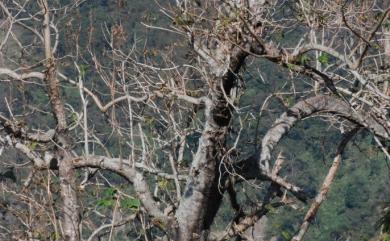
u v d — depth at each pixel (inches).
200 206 569.3
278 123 577.3
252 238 589.0
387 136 570.9
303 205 705.0
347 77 610.9
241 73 575.8
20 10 584.1
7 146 571.5
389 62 581.3
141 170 593.9
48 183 527.5
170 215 575.8
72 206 552.1
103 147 589.0
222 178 573.3
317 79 550.6
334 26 566.9
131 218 574.9
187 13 545.0
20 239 552.7
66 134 565.9
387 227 604.1
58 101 564.1
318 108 574.2
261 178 577.9
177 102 643.5
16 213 558.6
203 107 623.8
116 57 626.8
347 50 603.5
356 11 577.3
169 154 600.7
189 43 573.0
